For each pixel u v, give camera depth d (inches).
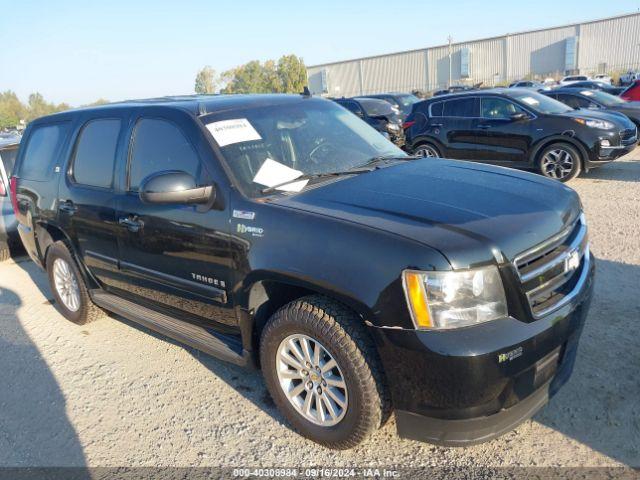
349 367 107.4
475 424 101.0
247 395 145.3
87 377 162.4
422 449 118.5
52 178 185.3
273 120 151.3
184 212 134.3
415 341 98.5
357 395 107.9
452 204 114.9
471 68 2186.3
